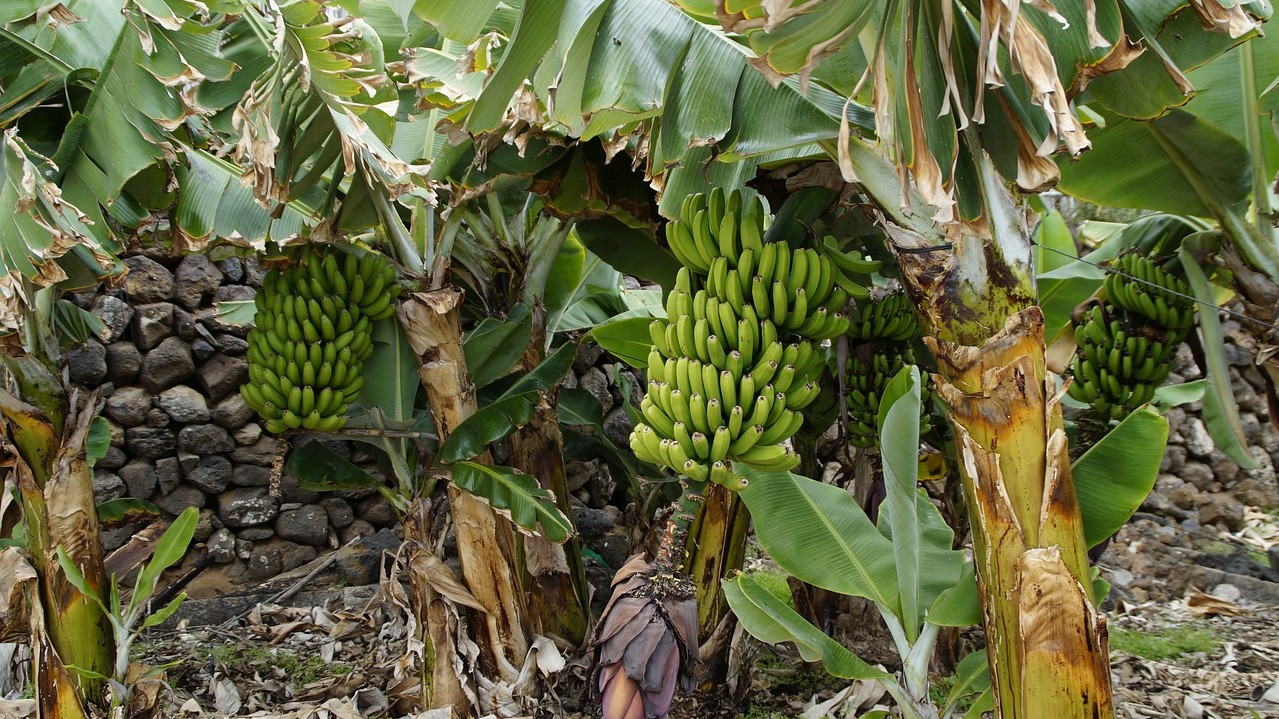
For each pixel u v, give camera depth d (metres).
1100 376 4.50
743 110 2.31
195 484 5.44
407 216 4.30
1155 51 2.11
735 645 4.12
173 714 3.93
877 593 3.05
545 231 4.41
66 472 3.48
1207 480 8.09
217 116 3.00
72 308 4.05
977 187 2.12
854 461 4.82
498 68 2.17
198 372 5.54
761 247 2.60
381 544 5.77
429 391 3.73
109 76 2.85
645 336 3.97
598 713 4.14
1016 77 2.04
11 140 2.75
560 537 3.58
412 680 4.04
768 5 1.46
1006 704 2.25
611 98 2.14
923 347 4.25
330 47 2.85
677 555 2.83
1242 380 8.32
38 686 3.47
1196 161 3.43
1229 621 5.84
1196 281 3.91
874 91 1.75
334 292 3.49
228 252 3.82
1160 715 4.21
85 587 3.40
